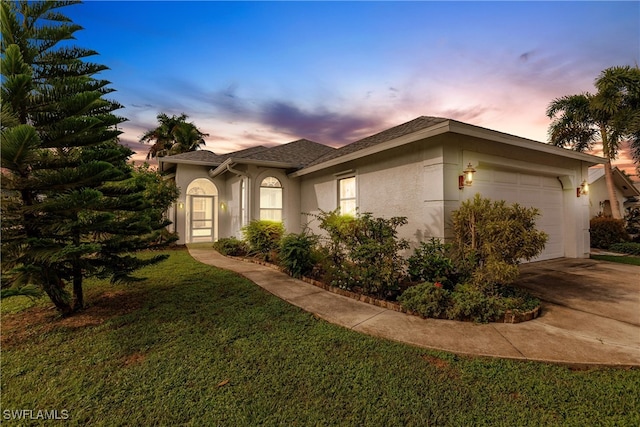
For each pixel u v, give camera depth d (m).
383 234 5.61
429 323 4.16
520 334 3.78
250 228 9.52
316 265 7.20
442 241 6.21
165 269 7.72
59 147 4.08
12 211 3.67
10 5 3.74
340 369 2.98
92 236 4.70
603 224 12.84
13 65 3.26
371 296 5.28
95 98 3.75
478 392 2.61
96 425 2.23
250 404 2.46
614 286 6.11
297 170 11.76
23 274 3.71
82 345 3.52
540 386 2.69
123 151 4.77
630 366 3.00
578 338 3.65
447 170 6.34
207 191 15.41
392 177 7.70
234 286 6.04
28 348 3.45
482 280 4.89
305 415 2.33
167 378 2.83
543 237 4.59
